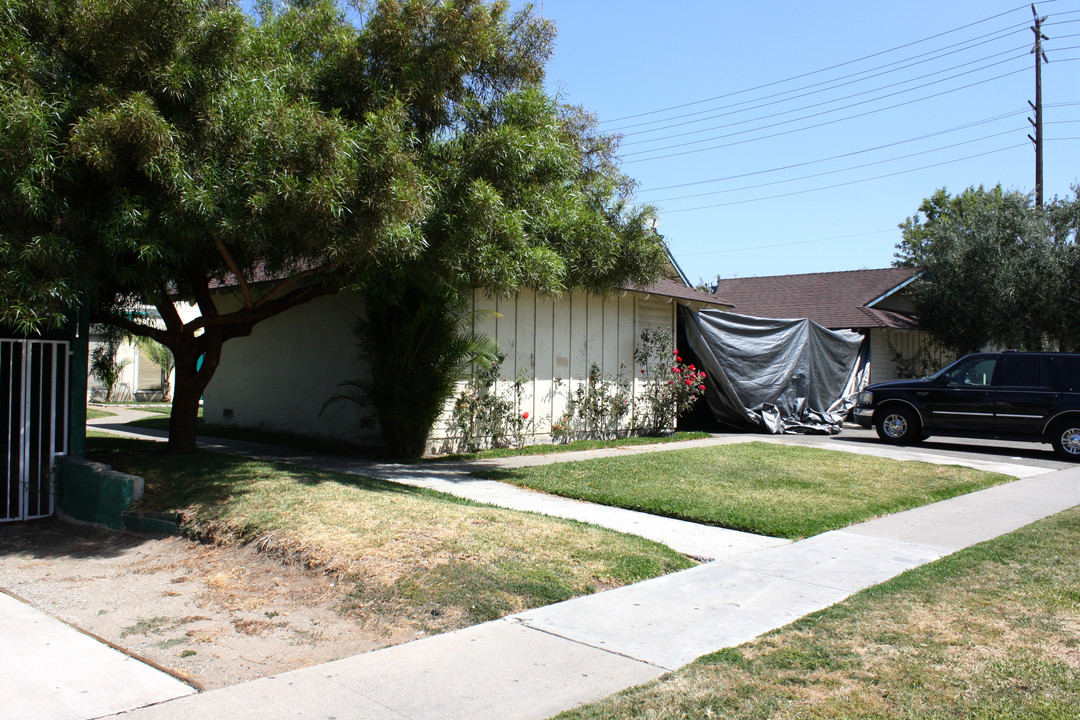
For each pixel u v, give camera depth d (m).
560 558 6.13
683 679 3.97
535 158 9.52
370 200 7.49
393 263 8.68
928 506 9.06
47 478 8.41
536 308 13.86
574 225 10.40
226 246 8.95
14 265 6.30
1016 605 5.23
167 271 8.06
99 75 7.32
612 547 6.51
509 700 3.75
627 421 15.70
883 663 4.17
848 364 20.03
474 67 10.16
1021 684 3.89
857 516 8.22
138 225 6.70
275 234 7.68
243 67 7.87
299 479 8.35
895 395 15.78
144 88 7.31
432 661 4.25
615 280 11.33
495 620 4.95
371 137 7.82
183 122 7.43
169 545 6.93
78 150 6.49
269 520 6.71
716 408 17.62
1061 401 13.83
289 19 9.67
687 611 5.13
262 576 5.93
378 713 3.61
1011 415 14.32
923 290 24.17
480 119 10.23
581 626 4.82
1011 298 22.42
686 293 17.12
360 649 4.60
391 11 9.21
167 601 5.54
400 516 6.91
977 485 10.50
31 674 4.12
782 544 7.11
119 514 7.66
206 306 10.15
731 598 5.43
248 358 15.75
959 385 15.02
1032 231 22.55
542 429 13.98
